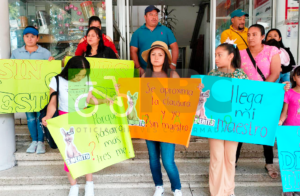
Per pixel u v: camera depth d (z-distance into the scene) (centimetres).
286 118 269
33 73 301
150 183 303
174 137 246
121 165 331
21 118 430
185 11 845
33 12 446
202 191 290
